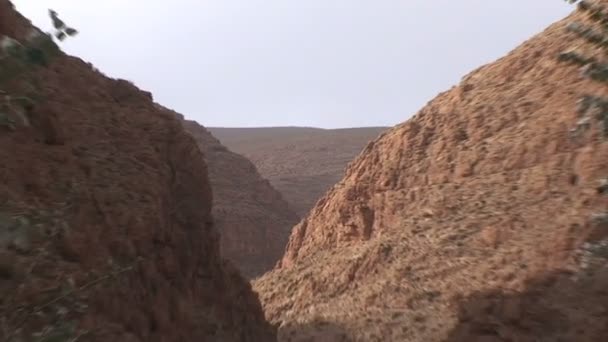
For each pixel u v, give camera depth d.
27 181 7.67
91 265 7.30
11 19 8.25
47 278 6.07
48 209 7.31
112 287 7.40
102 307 6.97
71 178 8.59
